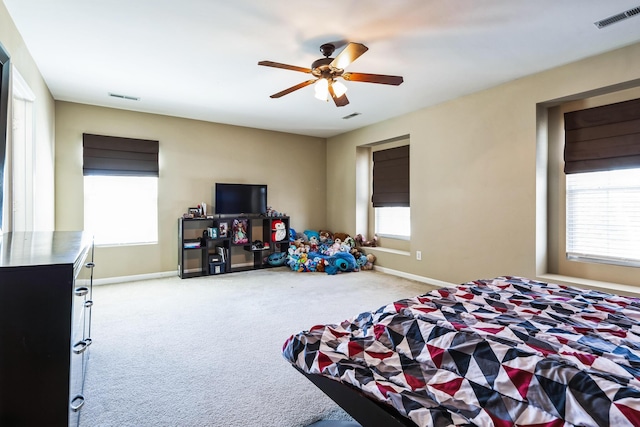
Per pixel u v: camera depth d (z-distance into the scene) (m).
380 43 2.81
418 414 1.04
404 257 5.04
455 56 3.06
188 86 3.82
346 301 3.79
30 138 3.13
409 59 3.12
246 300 3.83
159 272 5.01
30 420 0.97
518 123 3.59
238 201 5.56
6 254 1.20
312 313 3.37
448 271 4.37
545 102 3.42
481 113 3.95
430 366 1.24
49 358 0.98
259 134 5.95
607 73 2.96
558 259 3.55
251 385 2.04
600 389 0.90
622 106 3.06
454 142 4.26
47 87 3.79
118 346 2.58
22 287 0.96
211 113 4.95
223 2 2.24
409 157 5.19
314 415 1.75
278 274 5.26
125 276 4.75
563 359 1.06
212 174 5.47
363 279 4.91
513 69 3.34
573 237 3.46
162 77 3.56
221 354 2.46
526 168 3.54
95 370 2.21
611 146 3.13
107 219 4.66
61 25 2.54
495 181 3.82
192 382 2.07
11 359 0.95
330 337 1.62
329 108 4.68
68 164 4.36
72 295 1.01
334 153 6.55
